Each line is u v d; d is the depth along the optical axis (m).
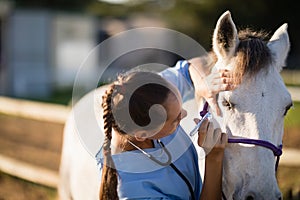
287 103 2.52
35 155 7.02
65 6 21.81
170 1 29.17
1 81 18.19
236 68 2.51
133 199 2.45
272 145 2.43
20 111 7.53
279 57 2.74
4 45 18.39
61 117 6.77
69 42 20.05
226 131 2.52
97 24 21.67
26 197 5.64
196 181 2.72
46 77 19.08
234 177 2.48
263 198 2.38
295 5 25.58
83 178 3.33
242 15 25.53
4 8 18.06
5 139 7.95
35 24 18.86
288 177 4.96
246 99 2.47
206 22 26.05
